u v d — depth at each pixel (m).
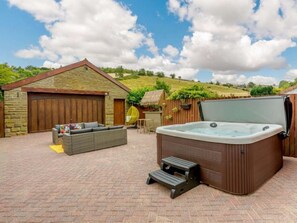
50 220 2.27
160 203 2.62
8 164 4.46
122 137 6.59
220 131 5.12
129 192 2.96
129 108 12.98
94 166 4.28
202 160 3.19
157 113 9.65
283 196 2.76
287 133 4.06
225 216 2.29
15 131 8.84
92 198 2.79
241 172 2.78
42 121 9.73
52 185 3.25
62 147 6.09
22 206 2.59
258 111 4.50
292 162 4.37
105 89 12.08
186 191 2.95
